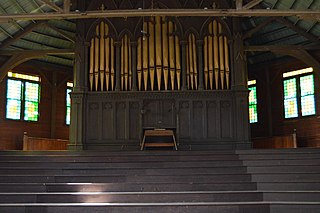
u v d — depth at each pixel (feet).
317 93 60.54
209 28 58.03
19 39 59.88
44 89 67.31
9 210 31.73
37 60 66.54
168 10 42.50
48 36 63.36
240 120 55.36
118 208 31.76
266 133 66.23
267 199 33.96
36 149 62.44
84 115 56.29
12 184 36.14
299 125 62.13
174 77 57.11
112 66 57.41
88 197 33.81
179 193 33.71
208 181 37.88
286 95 64.49
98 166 41.70
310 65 56.70
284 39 63.10
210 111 56.13
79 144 55.11
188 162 41.65
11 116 63.16
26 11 53.52
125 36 58.13
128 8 58.08
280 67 65.77
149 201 33.63
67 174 39.99
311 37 56.39
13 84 63.98
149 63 57.06
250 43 66.90
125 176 38.17
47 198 33.78
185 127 55.77
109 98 56.59
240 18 57.93
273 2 54.19
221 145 55.21
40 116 66.28
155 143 55.42
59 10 42.39
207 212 31.55
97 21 58.13
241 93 55.93
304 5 50.34
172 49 57.47
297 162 40.86
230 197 33.76
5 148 61.87
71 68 70.44
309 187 35.53
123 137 55.72
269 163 41.22
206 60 57.36
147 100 56.44
